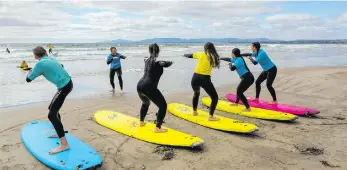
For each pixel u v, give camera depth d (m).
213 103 6.64
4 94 9.86
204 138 5.94
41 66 4.44
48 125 6.05
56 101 4.57
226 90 11.33
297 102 9.24
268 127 6.73
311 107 8.59
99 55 29.20
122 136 5.95
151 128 6.13
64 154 4.60
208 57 6.34
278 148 5.45
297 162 4.84
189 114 7.29
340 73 14.73
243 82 7.36
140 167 4.62
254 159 4.95
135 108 8.25
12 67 17.84
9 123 6.59
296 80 13.08
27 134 5.51
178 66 19.45
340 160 4.93
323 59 26.36
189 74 15.66
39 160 4.64
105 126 6.50
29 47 46.75
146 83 5.50
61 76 4.59
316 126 6.80
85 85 11.90
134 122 6.55
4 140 5.56
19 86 11.46
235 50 7.30
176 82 13.02
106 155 5.04
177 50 43.28
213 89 6.54
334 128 6.65
